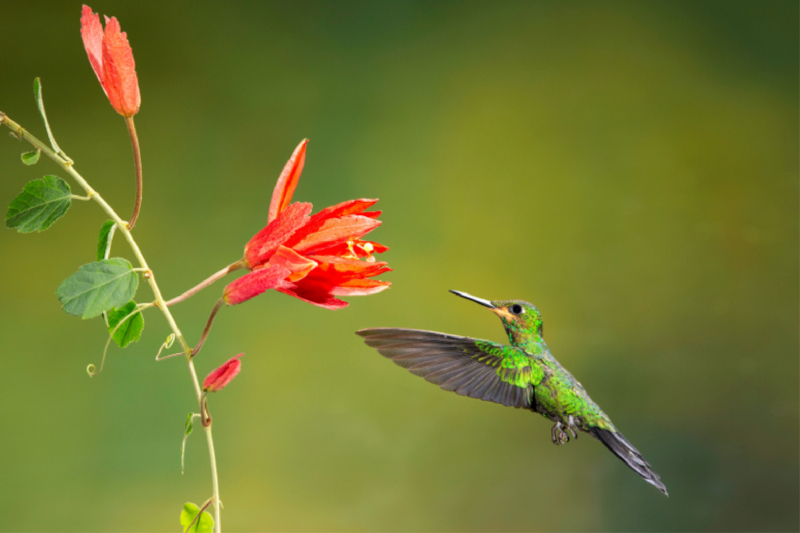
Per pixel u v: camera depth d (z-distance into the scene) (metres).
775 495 3.95
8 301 3.80
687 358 4.11
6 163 3.93
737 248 4.18
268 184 4.19
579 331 4.17
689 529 3.92
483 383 2.89
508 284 4.23
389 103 4.34
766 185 4.21
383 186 4.28
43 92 4.01
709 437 4.02
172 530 3.76
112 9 4.12
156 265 4.02
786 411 4.04
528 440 4.04
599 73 4.35
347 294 2.81
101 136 4.06
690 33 4.31
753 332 4.12
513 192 4.30
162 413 3.87
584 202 4.29
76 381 3.80
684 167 4.26
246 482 3.87
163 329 3.97
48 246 3.91
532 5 4.39
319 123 4.26
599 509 3.94
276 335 4.08
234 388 3.97
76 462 3.72
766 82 4.24
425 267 4.24
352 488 3.96
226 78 4.23
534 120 4.34
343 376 4.08
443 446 4.01
